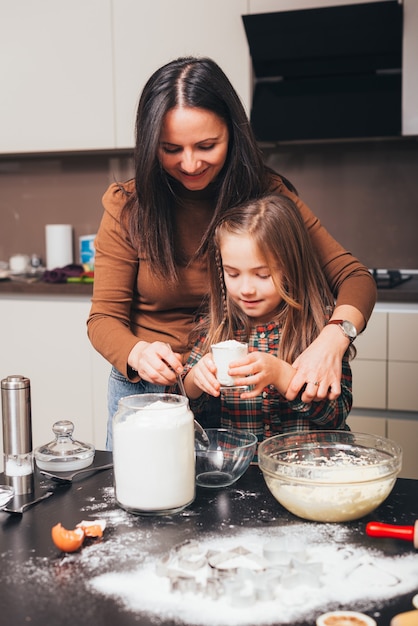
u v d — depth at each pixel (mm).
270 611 825
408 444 2822
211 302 1621
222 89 1439
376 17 2875
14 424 1159
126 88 3260
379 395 2832
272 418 1531
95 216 3797
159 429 1073
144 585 887
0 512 1116
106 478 1259
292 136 3107
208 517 1087
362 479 1050
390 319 2785
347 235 3471
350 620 794
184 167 1454
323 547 978
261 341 1597
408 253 3406
